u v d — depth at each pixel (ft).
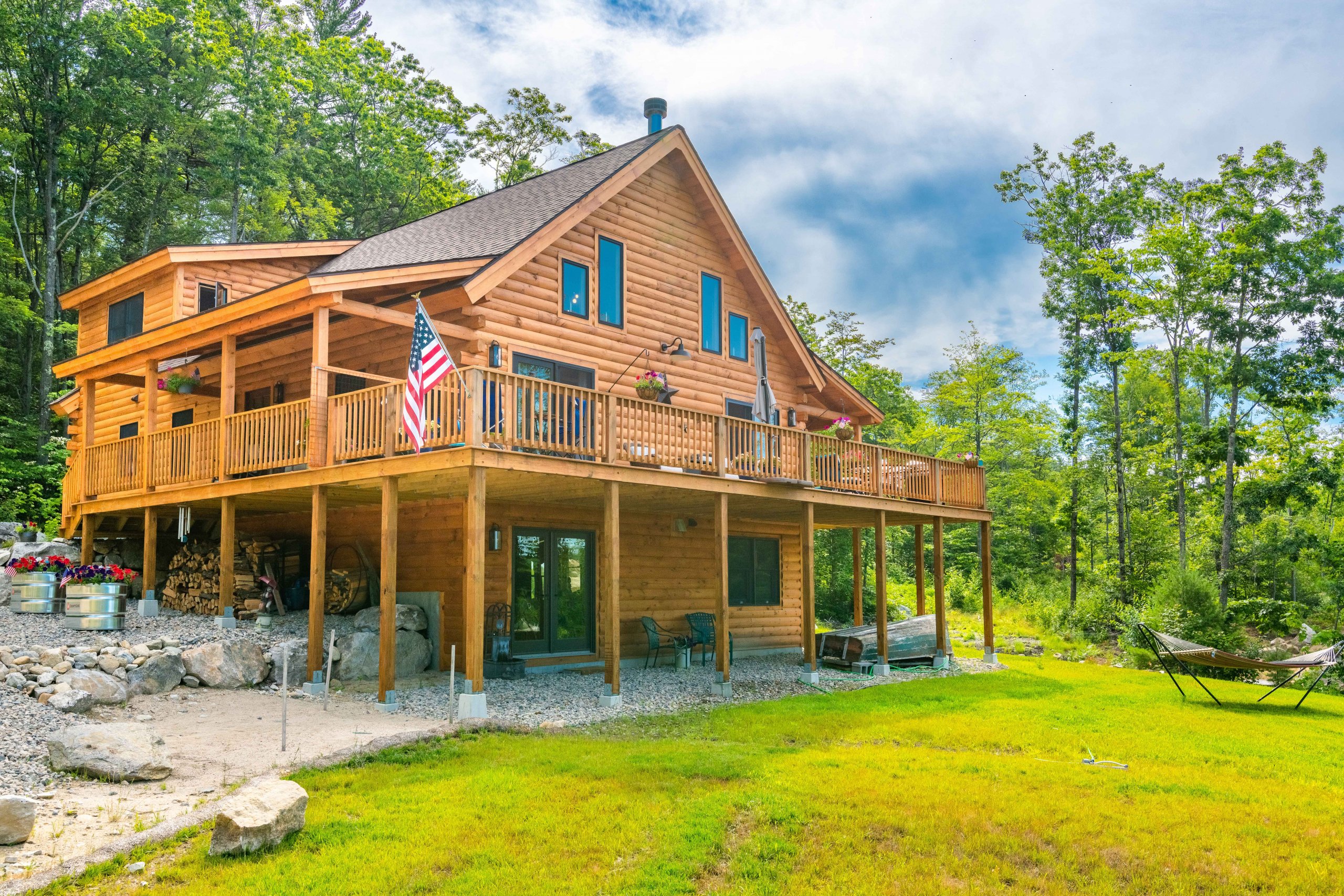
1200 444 79.87
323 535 39.19
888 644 54.03
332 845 19.88
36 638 39.58
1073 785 25.93
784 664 55.93
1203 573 79.71
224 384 45.19
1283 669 43.01
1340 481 83.30
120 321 67.67
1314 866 20.10
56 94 97.55
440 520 47.55
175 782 23.98
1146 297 83.76
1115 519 111.86
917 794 24.20
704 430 43.62
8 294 96.58
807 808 22.98
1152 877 19.62
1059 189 100.37
